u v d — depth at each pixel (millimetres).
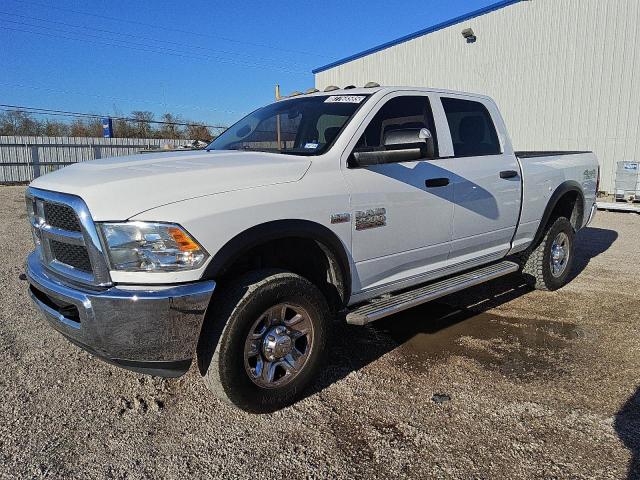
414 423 3053
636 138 13922
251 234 2920
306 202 3189
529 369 3775
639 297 5527
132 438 2910
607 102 14422
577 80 15008
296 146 3818
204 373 2984
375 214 3596
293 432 2967
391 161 3484
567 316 4945
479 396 3371
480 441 2867
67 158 27203
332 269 3459
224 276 3229
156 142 30609
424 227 3992
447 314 5016
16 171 25500
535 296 5602
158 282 2689
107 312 2666
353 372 3732
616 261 7215
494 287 5949
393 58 21156
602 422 3051
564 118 15438
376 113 3836
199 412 3193
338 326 4660
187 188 2857
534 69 16047
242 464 2678
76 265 2953
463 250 4488
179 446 2836
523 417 3113
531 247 5551
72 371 3711
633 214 11680
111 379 3602
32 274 3234
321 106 4031
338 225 3363
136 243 2674
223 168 3100
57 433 2947
